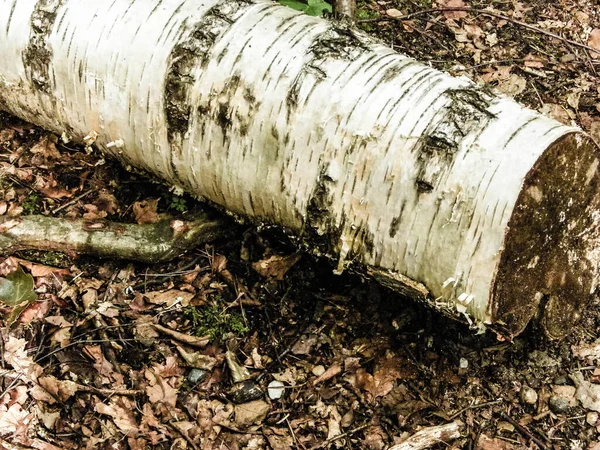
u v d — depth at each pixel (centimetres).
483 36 172
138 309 128
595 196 113
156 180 133
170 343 126
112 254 130
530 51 171
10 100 136
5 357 121
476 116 108
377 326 128
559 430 122
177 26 120
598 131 155
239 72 116
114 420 118
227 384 124
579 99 161
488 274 106
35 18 126
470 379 125
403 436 120
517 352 127
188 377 124
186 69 118
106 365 123
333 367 125
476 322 110
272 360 126
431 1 179
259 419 121
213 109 117
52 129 137
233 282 131
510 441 120
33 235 129
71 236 130
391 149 109
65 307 127
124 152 130
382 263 114
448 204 107
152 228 132
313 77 113
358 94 111
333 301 130
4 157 141
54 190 138
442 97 110
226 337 127
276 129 114
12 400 118
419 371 125
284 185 116
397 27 171
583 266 118
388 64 113
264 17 119
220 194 124
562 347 128
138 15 122
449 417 122
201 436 119
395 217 110
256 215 124
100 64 123
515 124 107
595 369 126
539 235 109
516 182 104
